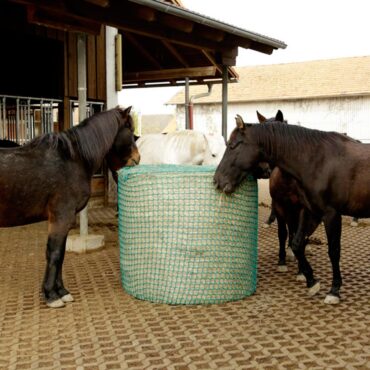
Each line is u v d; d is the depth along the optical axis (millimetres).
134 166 4328
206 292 3822
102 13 4773
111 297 4035
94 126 3951
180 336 3199
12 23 7711
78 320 3502
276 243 6227
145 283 3912
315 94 26047
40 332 3277
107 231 6898
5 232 6922
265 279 4570
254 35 6305
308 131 3844
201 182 3723
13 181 3506
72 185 3754
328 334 3236
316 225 4070
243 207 3871
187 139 6215
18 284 4406
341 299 3963
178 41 5820
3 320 3502
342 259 5352
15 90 8867
